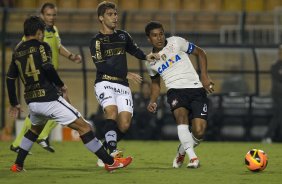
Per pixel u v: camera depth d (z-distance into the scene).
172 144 48.44
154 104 29.58
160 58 28.98
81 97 58.44
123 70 28.34
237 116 56.34
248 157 27.02
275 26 70.19
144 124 55.19
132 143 49.88
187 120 28.47
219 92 58.75
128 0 75.88
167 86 29.09
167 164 30.73
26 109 56.06
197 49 29.30
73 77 58.12
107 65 28.14
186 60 29.09
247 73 57.94
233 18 69.25
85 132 25.80
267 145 48.16
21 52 25.36
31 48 25.23
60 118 25.53
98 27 66.94
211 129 55.97
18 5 71.69
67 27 66.88
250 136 56.53
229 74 58.66
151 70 29.42
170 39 29.27
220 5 76.88
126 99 28.22
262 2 76.56
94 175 25.58
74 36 65.88
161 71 29.06
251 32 70.19
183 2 77.00
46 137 37.06
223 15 69.12
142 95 55.47
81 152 38.22
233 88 58.66
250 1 76.62
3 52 58.03
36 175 25.52
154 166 29.61
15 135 56.53
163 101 55.62
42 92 25.28
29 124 35.28
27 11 60.34
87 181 23.72
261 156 26.88
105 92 27.98
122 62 28.38
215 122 55.97
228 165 30.17
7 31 59.97
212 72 58.38
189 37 65.19
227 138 56.38
